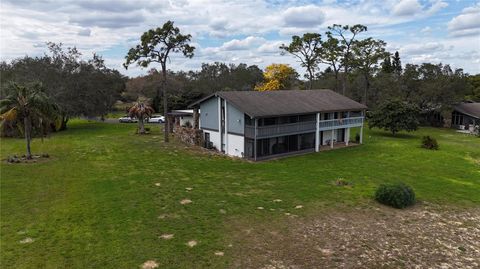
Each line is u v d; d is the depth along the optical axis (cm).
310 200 2078
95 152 3309
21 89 2820
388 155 3562
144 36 3762
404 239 1608
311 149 3756
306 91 4288
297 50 6212
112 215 1736
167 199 1998
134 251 1384
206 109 3769
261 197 2103
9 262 1279
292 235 1595
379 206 2022
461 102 6209
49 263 1280
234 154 3456
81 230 1559
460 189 2416
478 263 1412
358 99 6994
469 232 1712
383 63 6719
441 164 3198
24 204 1867
